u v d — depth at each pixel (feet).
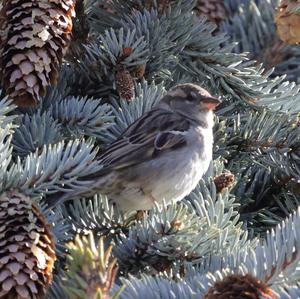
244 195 25.11
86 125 23.21
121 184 26.66
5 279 15.94
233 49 29.37
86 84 25.50
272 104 26.17
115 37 24.31
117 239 20.75
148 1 26.22
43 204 20.13
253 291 13.93
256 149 25.57
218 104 26.76
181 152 27.61
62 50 21.68
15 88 21.13
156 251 19.67
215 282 14.62
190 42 26.04
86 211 22.15
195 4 27.09
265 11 29.45
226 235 19.60
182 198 25.40
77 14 25.13
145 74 25.80
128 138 26.00
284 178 25.48
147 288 16.56
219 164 25.18
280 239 17.24
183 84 27.99
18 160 18.67
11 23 21.36
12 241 16.34
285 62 29.27
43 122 22.33
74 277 12.39
